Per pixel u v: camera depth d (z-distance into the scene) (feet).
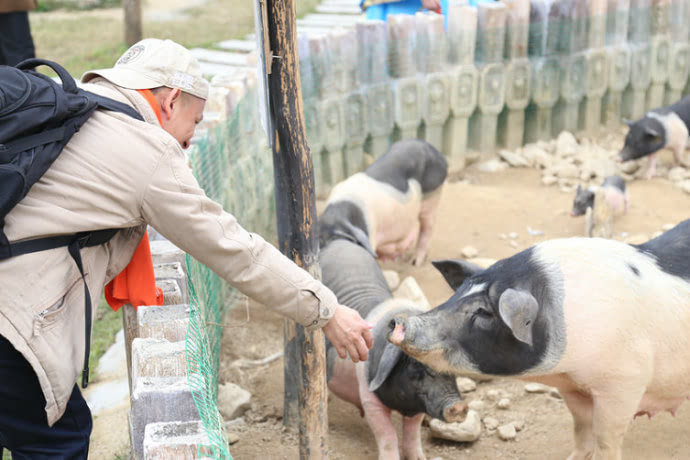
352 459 13.24
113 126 7.68
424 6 24.63
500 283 10.75
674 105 25.17
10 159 7.10
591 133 28.55
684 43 29.25
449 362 10.87
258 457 13.24
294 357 13.34
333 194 18.24
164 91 8.43
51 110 7.28
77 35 41.34
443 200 23.82
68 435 8.36
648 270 10.98
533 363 10.72
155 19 44.78
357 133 23.68
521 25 25.67
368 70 23.45
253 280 8.05
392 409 12.71
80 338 7.87
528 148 27.25
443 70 24.57
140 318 8.66
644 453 12.88
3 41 23.56
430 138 25.18
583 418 12.14
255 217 19.39
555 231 21.75
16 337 7.28
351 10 40.78
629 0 27.63
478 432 13.50
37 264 7.43
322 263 15.90
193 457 6.86
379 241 18.85
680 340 11.07
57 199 7.47
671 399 12.02
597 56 27.50
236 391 14.61
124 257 8.57
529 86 26.66
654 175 25.81
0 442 8.63
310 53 21.84
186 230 7.76
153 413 7.77
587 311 10.52
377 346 12.52
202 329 9.26
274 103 9.79
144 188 7.62
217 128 16.07
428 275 19.76
